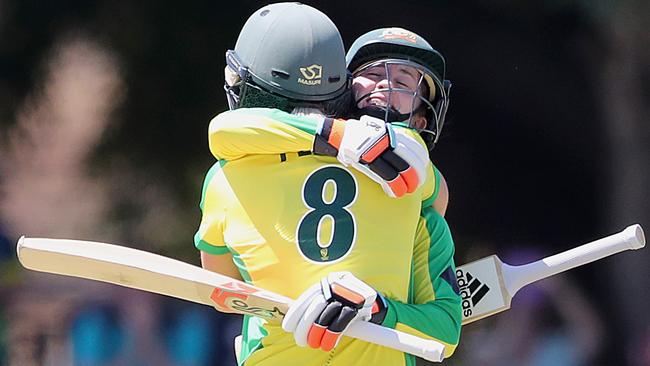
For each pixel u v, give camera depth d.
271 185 11.20
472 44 31.89
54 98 32.94
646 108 32.72
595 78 32.44
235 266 11.89
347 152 10.80
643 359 30.94
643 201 32.78
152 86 32.19
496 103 32.44
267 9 11.70
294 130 10.95
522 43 32.03
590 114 32.72
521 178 32.75
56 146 33.62
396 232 11.22
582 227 32.81
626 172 32.88
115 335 29.11
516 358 29.94
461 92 32.25
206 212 11.66
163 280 11.02
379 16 30.88
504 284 13.49
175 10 31.58
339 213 11.09
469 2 31.38
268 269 11.11
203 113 32.06
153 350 28.95
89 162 33.22
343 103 11.78
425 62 12.15
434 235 11.97
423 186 11.69
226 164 11.53
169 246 32.25
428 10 31.27
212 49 31.66
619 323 31.38
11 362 29.75
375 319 10.73
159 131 32.38
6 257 32.72
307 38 11.39
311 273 10.99
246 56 11.60
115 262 11.03
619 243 13.09
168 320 29.31
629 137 32.81
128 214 32.72
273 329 11.34
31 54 32.62
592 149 32.88
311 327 10.38
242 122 11.07
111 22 32.06
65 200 33.56
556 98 32.50
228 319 29.23
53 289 30.41
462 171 32.59
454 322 11.56
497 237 32.59
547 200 32.78
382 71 11.98
